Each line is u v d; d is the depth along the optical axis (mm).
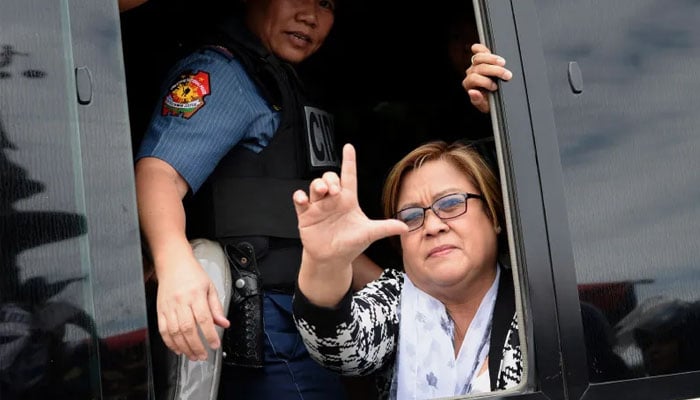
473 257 2125
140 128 2506
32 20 1704
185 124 2180
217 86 2238
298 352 2234
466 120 3088
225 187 2238
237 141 2242
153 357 2006
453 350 2133
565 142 1991
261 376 2211
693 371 2002
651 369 1962
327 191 1735
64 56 1719
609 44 2080
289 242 2260
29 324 1626
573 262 1938
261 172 2268
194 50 2375
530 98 1987
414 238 2154
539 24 2037
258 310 2170
